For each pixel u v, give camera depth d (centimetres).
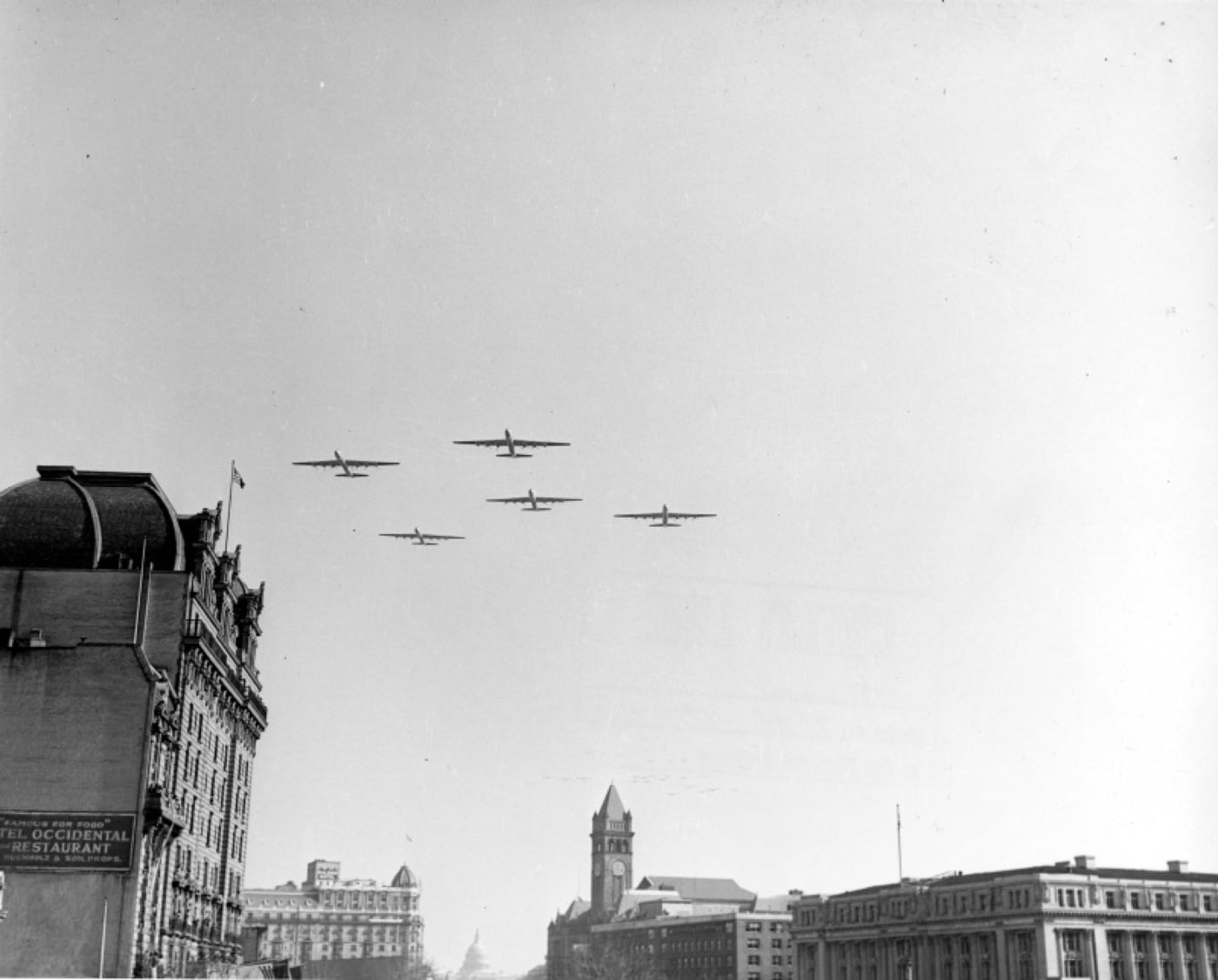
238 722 9188
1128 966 13875
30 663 6359
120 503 7250
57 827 6119
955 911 15325
